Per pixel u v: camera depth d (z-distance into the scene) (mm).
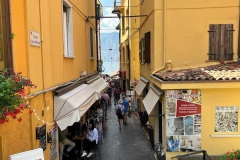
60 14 8227
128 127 15500
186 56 10461
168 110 7887
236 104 7809
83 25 12414
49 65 6980
